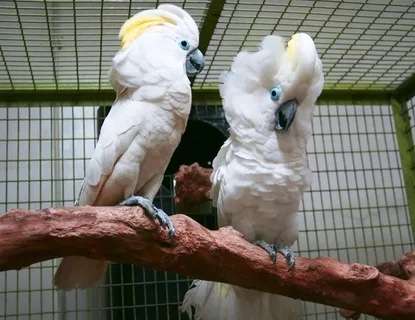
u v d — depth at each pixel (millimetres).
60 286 2191
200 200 3484
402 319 2348
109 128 2203
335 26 3322
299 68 2385
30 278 3914
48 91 3494
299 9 3141
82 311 3793
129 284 3543
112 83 2377
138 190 2367
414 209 3916
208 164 3822
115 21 3057
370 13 3223
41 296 3867
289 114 2424
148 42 2324
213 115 3697
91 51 3287
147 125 2186
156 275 3605
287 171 2443
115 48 3281
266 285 2254
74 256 2025
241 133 2477
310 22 3283
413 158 3973
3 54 3205
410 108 4086
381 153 4543
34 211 1854
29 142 3811
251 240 2568
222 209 2562
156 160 2273
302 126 2477
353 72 3812
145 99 2227
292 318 2799
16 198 4008
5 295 3693
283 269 2230
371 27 3355
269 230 2559
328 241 4414
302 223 4426
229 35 3303
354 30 3373
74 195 4039
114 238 1908
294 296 2312
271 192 2439
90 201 2197
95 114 4172
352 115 4441
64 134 4172
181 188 3447
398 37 3467
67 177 4105
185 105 2264
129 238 1933
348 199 4488
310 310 4195
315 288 2271
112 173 2150
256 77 2504
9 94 3467
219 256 2111
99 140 2223
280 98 2438
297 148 2486
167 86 2227
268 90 2502
